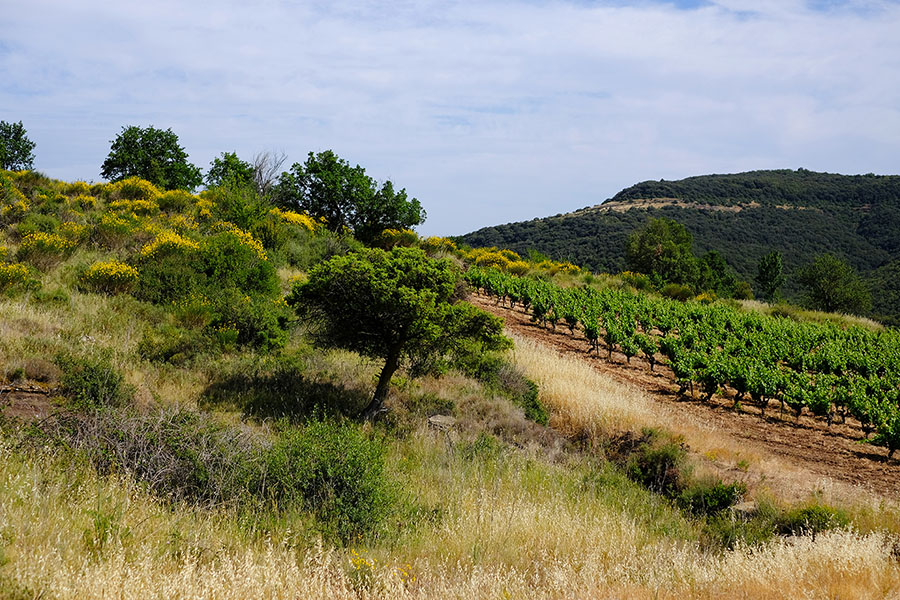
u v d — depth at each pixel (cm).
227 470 760
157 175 4056
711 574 691
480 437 1191
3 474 608
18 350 1105
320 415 1156
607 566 730
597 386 1648
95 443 737
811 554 735
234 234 2122
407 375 1455
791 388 1716
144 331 1405
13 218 2127
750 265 10088
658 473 1154
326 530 684
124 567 485
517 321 2680
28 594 409
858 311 5384
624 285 4266
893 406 1662
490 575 608
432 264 1264
